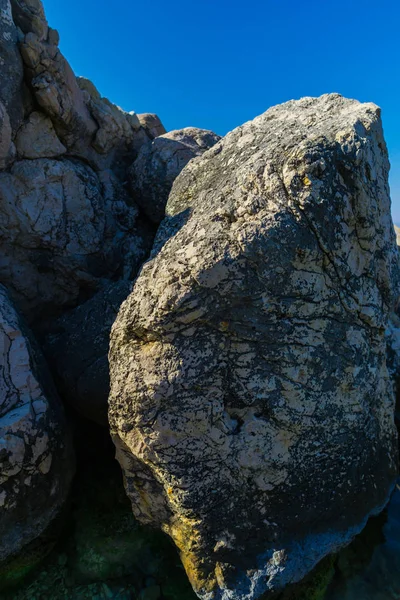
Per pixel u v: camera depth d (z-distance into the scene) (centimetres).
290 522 215
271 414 203
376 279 227
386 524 262
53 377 301
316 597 225
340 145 199
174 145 405
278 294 193
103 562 245
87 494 277
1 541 222
